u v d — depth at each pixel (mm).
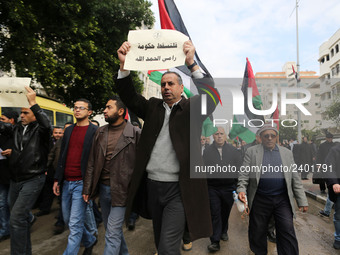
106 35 10891
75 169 2854
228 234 4031
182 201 1773
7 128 3312
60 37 8930
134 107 2088
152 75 5824
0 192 3697
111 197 2408
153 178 1886
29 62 7449
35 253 3242
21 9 6742
